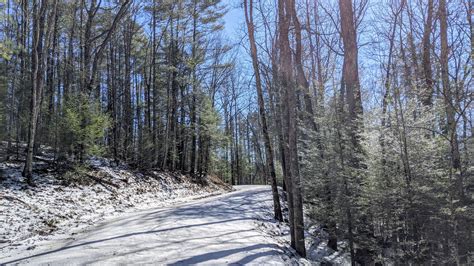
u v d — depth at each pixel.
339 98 8.77
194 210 12.10
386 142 7.57
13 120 17.86
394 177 7.41
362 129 8.16
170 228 8.45
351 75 9.69
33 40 13.41
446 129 7.04
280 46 8.70
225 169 44.62
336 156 8.52
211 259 6.00
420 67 11.73
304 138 11.80
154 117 24.97
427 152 7.11
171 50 26.75
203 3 27.17
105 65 29.92
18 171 12.88
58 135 13.63
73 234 8.11
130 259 5.72
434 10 11.43
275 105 14.61
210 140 29.97
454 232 6.21
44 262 5.50
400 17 13.27
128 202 14.43
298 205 8.45
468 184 6.97
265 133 12.50
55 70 25.80
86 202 12.26
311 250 9.78
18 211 9.48
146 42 29.56
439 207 6.60
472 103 6.53
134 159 21.80
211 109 27.97
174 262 5.68
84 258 5.74
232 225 9.60
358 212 8.11
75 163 14.21
